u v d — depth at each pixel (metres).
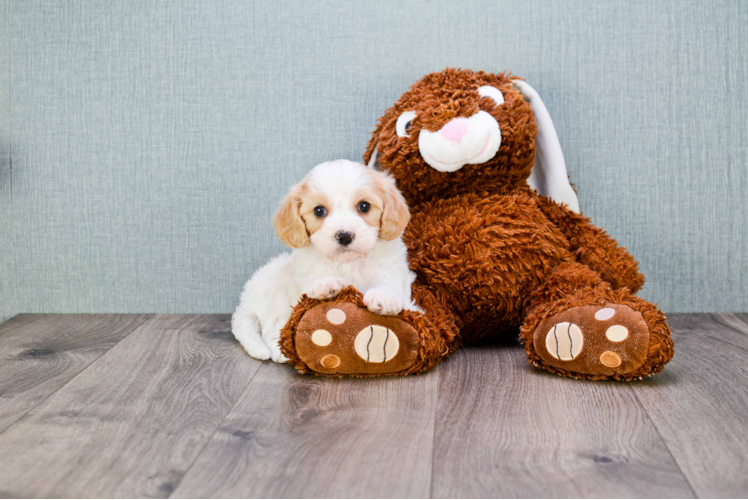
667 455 0.85
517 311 1.38
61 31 1.69
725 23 1.62
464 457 0.85
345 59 1.67
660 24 1.62
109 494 0.76
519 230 1.35
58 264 1.77
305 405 1.05
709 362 1.26
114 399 1.08
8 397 1.10
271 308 1.35
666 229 1.68
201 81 1.69
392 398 1.07
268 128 1.69
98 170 1.73
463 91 1.41
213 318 1.70
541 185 1.52
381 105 1.68
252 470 0.82
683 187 1.67
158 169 1.72
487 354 1.35
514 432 0.93
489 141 1.34
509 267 1.34
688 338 1.44
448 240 1.36
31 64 1.71
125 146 1.72
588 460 0.84
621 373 1.12
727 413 0.99
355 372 1.17
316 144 1.70
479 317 1.39
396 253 1.28
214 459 0.85
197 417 1.00
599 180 1.67
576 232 1.45
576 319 1.14
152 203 1.73
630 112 1.65
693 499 0.74
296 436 0.92
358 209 1.20
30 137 1.73
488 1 1.64
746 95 1.63
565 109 1.66
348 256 1.17
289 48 1.67
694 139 1.65
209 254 1.74
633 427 0.94
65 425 0.97
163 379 1.19
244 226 1.72
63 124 1.72
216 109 1.69
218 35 1.67
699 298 1.70
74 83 1.70
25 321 1.68
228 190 1.72
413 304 1.28
